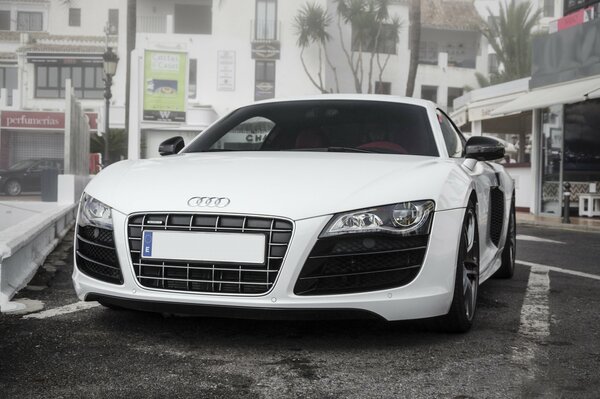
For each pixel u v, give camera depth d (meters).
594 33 13.41
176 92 17.88
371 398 2.40
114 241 3.02
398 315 2.93
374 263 2.90
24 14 37.66
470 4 45.53
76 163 10.39
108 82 18.44
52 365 2.70
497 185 4.72
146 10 39.06
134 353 2.88
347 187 3.01
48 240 6.50
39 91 35.75
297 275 2.84
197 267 2.90
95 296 3.12
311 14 35.66
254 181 3.09
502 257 5.20
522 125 21.92
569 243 8.62
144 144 33.44
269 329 3.33
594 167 14.37
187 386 2.48
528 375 2.69
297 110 4.30
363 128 4.02
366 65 39.84
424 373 2.70
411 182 3.10
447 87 42.56
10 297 3.95
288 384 2.53
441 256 3.03
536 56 15.59
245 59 36.69
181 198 3.00
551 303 4.27
